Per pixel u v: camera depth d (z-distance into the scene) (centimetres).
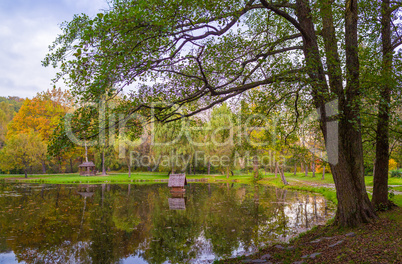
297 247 819
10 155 4125
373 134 1164
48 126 5022
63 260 929
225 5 664
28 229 1309
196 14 650
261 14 1048
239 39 903
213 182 3944
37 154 4297
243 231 1233
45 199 2245
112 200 2205
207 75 862
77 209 1816
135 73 636
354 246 662
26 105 5438
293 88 889
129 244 1091
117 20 548
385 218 911
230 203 2012
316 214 1538
